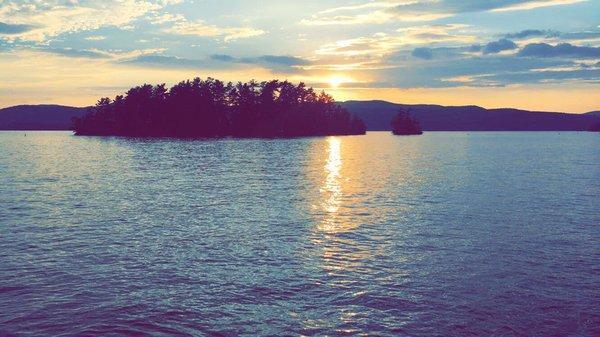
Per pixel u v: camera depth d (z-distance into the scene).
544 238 29.17
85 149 138.88
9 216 35.47
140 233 29.88
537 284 20.73
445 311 17.77
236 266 22.98
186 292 19.45
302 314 17.41
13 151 134.25
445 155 123.94
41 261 23.53
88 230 30.66
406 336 15.78
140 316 17.06
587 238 29.22
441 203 43.00
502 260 24.36
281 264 23.38
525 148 166.12
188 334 15.74
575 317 17.33
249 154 114.44
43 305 17.92
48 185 55.00
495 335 15.91
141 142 180.38
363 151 143.00
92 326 16.19
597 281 21.17
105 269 22.33
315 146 164.88
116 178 62.41
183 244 27.16
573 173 72.31
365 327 16.41
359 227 32.19
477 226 32.66
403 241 28.25
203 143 170.88
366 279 21.20
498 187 54.84
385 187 55.06
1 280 20.62
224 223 33.22
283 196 46.81
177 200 43.56
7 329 15.88
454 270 22.62
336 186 55.78
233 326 16.39
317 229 31.45
